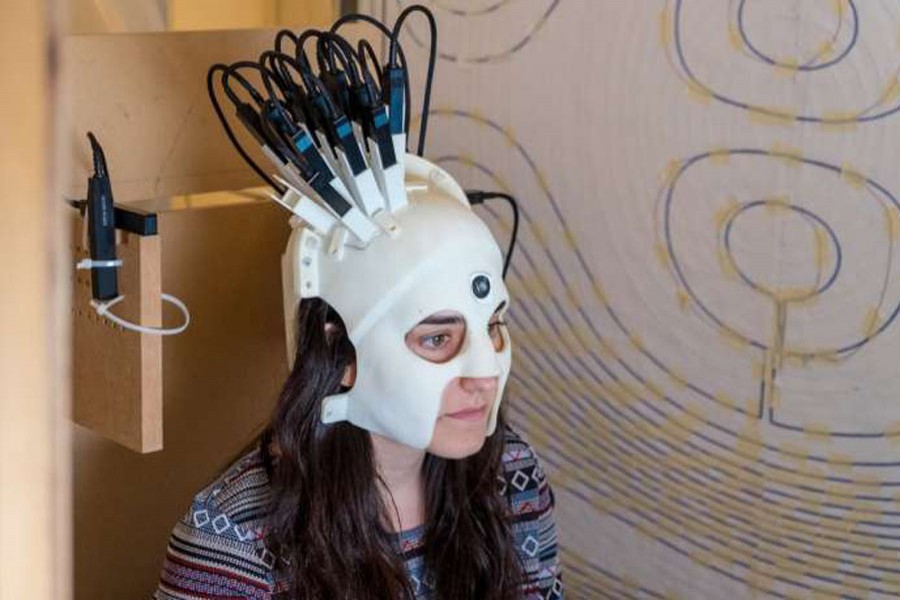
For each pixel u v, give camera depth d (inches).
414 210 45.7
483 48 66.6
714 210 59.0
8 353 11.4
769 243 57.4
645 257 62.2
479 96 67.4
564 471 68.0
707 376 61.1
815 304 56.5
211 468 60.2
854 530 57.6
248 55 59.8
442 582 49.5
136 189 57.1
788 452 58.9
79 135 54.6
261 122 45.6
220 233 57.4
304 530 46.4
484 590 50.2
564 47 63.2
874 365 55.2
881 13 51.8
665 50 59.2
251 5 53.7
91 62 54.6
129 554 59.4
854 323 55.5
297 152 44.1
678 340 61.8
